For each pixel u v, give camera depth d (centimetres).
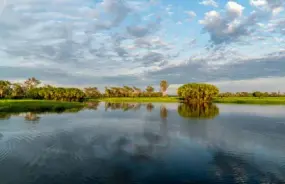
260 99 15862
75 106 9931
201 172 2075
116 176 1967
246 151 2761
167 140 3309
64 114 6662
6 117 5719
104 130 4069
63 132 3834
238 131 4050
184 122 5162
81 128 4253
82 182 1841
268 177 1969
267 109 8850
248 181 1889
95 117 6047
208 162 2350
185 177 1967
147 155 2569
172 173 2050
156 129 4212
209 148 2889
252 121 5388
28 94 15775
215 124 4862
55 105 9181
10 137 3397
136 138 3425
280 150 2805
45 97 14675
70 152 2645
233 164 2298
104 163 2288
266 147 2950
